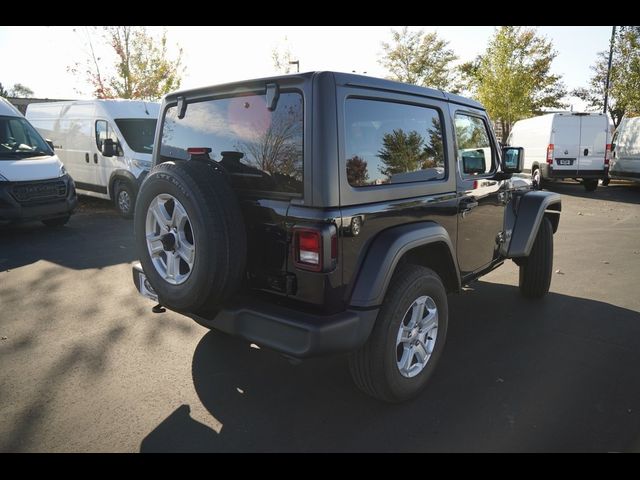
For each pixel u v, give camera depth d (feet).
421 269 10.13
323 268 8.32
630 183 58.44
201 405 10.29
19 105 74.69
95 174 35.40
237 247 8.80
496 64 75.97
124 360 12.30
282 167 8.86
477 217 12.80
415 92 10.49
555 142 48.49
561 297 17.16
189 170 8.93
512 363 12.11
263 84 9.07
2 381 11.24
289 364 12.10
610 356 12.48
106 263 21.67
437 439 9.13
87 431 9.39
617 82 58.95
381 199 9.41
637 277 19.56
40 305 16.22
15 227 30.30
